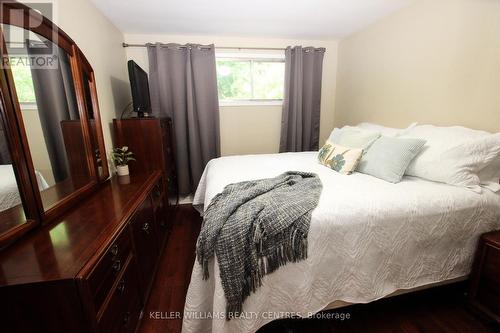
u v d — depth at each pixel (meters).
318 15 2.40
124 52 2.78
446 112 1.92
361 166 1.85
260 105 3.24
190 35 2.90
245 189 1.43
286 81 3.08
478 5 1.64
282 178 1.60
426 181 1.58
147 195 1.62
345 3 2.16
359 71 2.89
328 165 2.02
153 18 2.36
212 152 3.18
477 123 1.71
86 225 1.11
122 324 1.08
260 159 2.39
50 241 0.97
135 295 1.27
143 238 1.48
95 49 2.02
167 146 2.56
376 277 1.23
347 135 2.13
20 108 0.99
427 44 2.03
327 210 1.19
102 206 1.34
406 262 1.26
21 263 0.84
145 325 1.36
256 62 3.18
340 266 1.17
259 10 2.27
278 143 3.40
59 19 1.52
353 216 1.18
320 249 1.13
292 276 1.12
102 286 0.91
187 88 2.87
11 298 0.75
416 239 1.25
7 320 0.77
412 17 2.15
